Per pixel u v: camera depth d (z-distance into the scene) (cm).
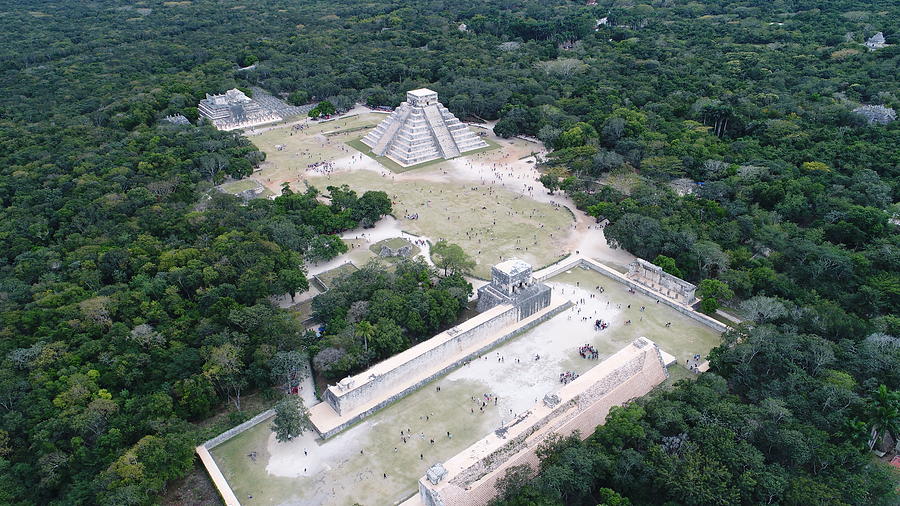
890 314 15725
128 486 10738
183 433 12188
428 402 13862
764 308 15300
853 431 11425
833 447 11150
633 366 13888
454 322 16775
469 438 12762
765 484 10506
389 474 11925
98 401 12475
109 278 17838
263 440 12850
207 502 11450
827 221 19838
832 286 16875
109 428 12262
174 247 18862
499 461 11456
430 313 15862
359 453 12450
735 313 16838
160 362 13912
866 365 13212
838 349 13862
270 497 11456
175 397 13325
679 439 11744
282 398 13838
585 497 11469
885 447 12188
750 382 13425
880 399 11488
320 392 14138
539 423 12119
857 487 10462
